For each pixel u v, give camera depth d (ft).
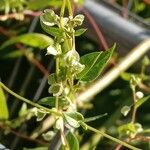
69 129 0.58
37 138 1.02
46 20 0.50
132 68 1.08
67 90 0.53
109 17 1.00
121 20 1.00
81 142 1.05
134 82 0.70
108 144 1.01
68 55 0.49
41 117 0.54
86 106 0.95
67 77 0.52
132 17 1.13
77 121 0.53
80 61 0.52
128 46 1.00
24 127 1.07
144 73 1.08
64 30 0.50
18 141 1.06
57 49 0.50
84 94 0.90
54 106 0.56
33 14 1.01
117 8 1.14
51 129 0.99
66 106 0.54
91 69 0.53
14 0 0.96
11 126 0.90
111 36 1.01
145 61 0.96
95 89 0.92
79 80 0.53
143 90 1.10
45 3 0.97
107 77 0.95
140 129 0.71
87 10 1.02
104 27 1.01
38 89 1.14
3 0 0.94
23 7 1.05
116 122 1.10
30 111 0.90
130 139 0.71
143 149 1.01
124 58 0.98
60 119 0.53
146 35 0.99
